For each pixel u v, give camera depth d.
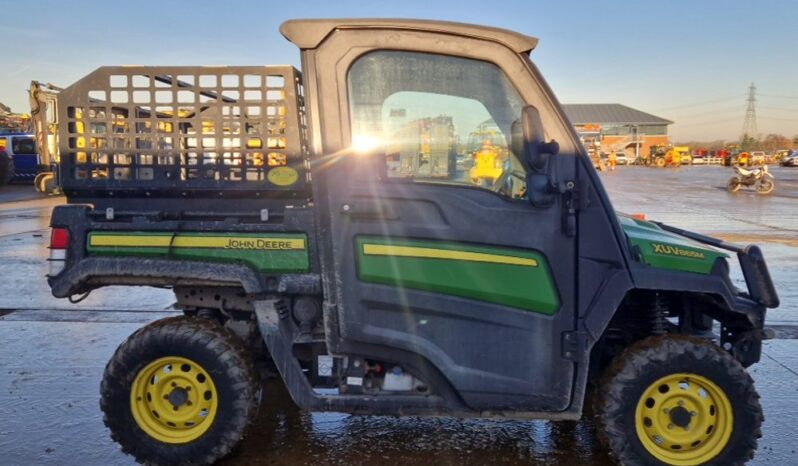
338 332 3.25
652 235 3.44
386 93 3.13
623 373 3.29
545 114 3.11
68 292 3.35
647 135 75.75
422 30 3.10
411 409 3.31
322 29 3.11
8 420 4.22
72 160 3.39
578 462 3.66
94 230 3.36
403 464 3.61
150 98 3.34
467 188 3.15
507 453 3.76
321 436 3.95
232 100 3.50
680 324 3.75
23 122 34.03
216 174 3.38
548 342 3.20
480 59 3.11
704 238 3.90
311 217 3.28
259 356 3.86
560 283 3.17
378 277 3.19
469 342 3.21
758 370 5.28
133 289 8.38
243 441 3.86
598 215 3.15
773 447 3.86
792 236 12.82
